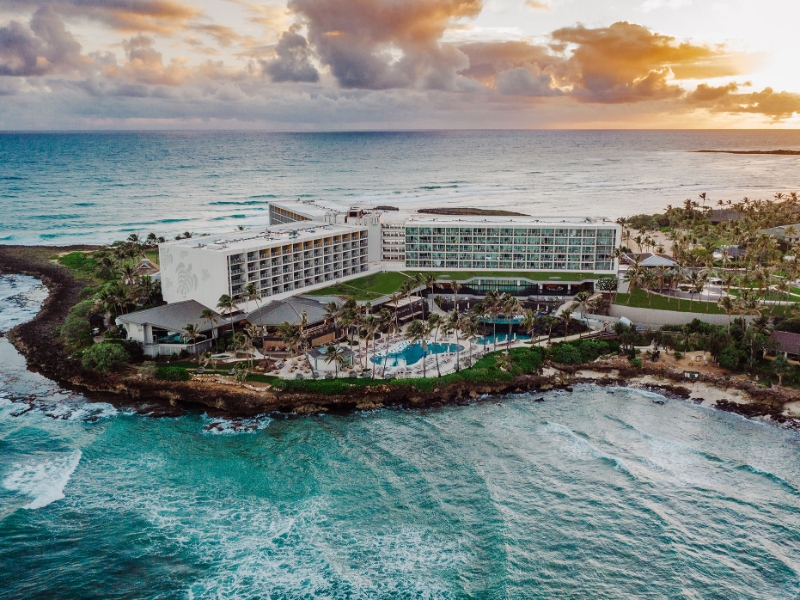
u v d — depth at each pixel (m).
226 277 163.38
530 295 199.25
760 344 141.88
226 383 133.12
